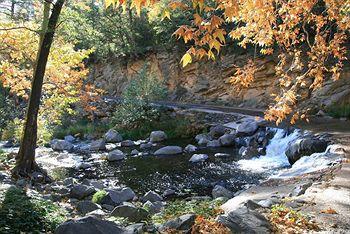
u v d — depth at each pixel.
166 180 12.94
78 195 10.50
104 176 13.91
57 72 14.14
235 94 26.33
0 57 14.70
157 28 29.89
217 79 27.70
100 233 4.86
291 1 6.03
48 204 7.18
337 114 19.16
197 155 15.90
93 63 40.44
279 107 6.81
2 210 5.98
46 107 15.59
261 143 16.88
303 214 5.95
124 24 33.44
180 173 13.77
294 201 6.77
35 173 12.48
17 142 21.20
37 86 12.60
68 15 13.57
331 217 5.86
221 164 14.84
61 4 12.16
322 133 14.30
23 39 13.45
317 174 8.92
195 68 29.09
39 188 11.28
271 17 5.78
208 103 27.72
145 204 9.20
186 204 8.32
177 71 30.38
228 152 17.02
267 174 12.87
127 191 10.59
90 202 8.87
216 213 6.77
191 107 24.50
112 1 3.04
